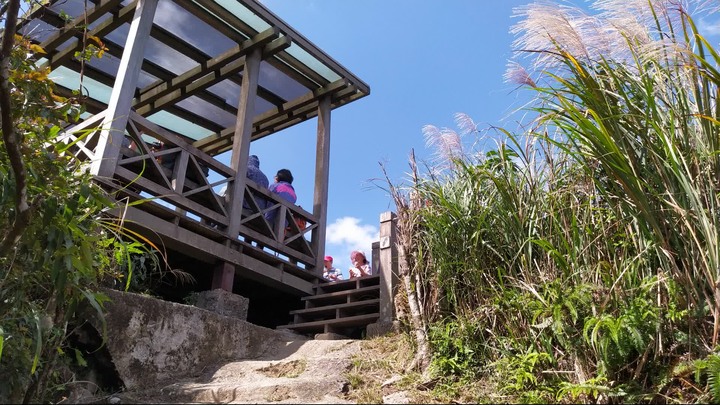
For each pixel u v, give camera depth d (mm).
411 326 3803
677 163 2727
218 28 6496
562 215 3238
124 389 3518
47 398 2984
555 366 2867
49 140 2695
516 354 3053
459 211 3842
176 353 3902
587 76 3064
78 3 6105
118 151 4805
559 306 2811
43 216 2383
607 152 2914
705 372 2453
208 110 8195
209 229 5449
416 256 3992
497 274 3533
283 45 6660
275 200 6496
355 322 5402
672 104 2975
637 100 3080
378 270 5816
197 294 5324
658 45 2947
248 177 6523
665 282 2709
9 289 2676
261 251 5934
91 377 3527
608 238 3043
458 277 3721
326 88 7719
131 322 3719
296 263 6652
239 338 4379
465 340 3307
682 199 2777
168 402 3262
